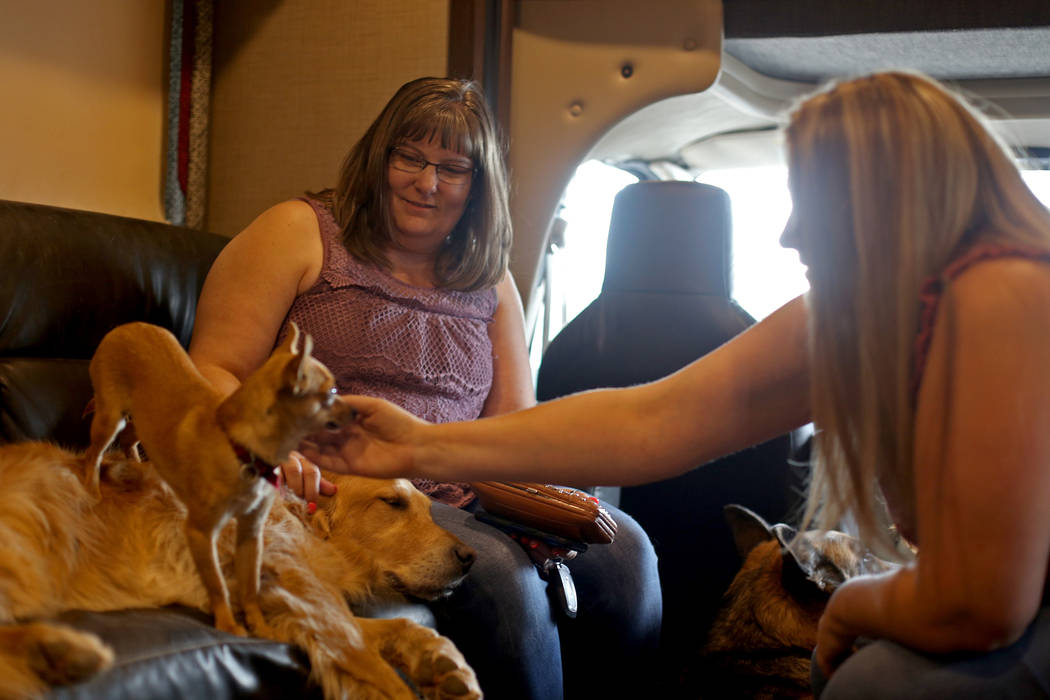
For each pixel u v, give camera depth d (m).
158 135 2.62
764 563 2.00
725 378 1.26
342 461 1.24
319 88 2.65
